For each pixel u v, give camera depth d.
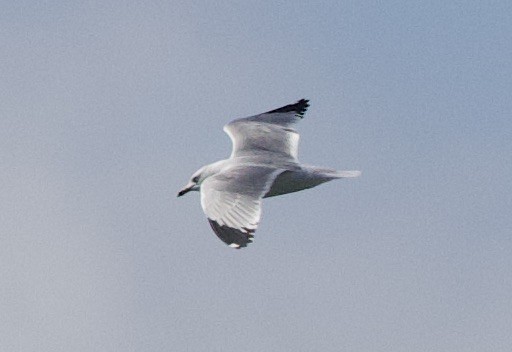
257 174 18.02
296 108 20.50
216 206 17.36
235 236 17.05
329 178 18.83
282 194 18.98
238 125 20.16
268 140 19.77
